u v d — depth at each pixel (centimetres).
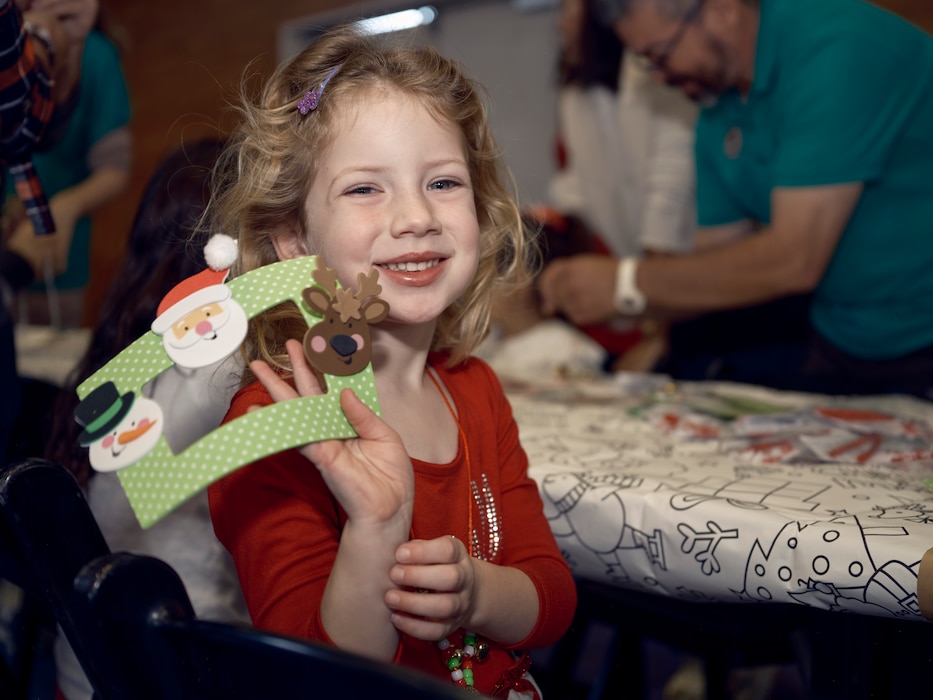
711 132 175
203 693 42
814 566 69
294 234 75
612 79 212
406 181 68
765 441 104
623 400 135
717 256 164
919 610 64
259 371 54
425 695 34
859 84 146
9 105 83
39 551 46
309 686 39
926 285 154
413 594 56
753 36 157
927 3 250
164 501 48
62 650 84
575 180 242
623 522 82
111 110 197
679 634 96
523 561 77
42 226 94
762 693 132
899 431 107
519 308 225
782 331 180
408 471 55
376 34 81
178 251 88
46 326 208
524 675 75
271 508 63
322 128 70
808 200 151
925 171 151
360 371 56
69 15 102
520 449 85
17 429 96
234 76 429
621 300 174
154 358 53
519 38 356
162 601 44
